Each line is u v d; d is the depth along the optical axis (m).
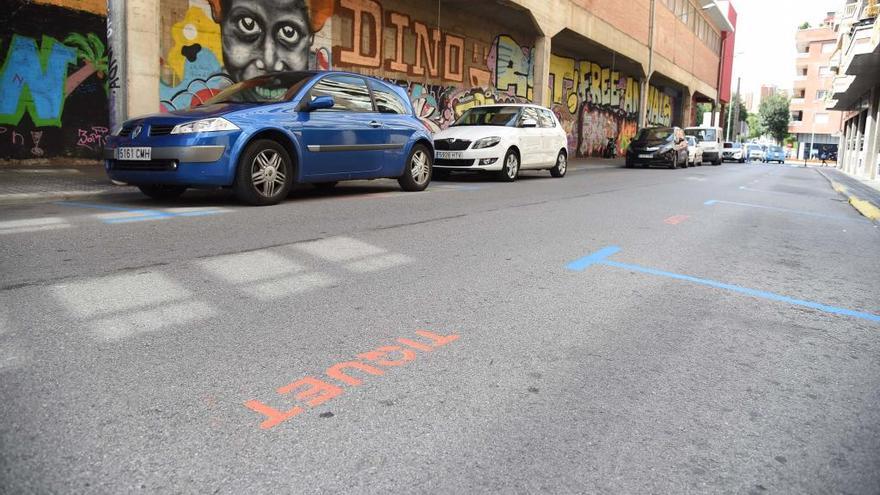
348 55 16.83
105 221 6.19
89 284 4.03
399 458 2.21
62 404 2.46
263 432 2.33
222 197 8.45
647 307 4.20
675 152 24.19
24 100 10.98
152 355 2.98
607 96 34.81
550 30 22.22
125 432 2.28
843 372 3.21
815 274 5.50
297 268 4.73
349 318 3.66
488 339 3.44
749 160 65.12
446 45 20.61
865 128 29.91
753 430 2.54
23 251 4.80
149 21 9.70
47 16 11.12
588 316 3.94
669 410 2.69
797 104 90.62
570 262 5.45
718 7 46.66
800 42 90.19
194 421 2.39
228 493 1.96
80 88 11.68
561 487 2.08
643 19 32.28
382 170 9.48
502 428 2.46
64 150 11.58
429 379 2.88
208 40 13.43
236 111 7.49
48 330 3.22
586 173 19.03
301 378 2.82
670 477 2.17
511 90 24.67
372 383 2.81
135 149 7.18
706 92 50.66
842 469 2.26
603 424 2.54
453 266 5.07
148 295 3.87
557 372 3.04
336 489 2.00
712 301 4.44
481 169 13.14
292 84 8.45
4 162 10.84
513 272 4.98
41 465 2.05
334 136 8.50
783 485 2.15
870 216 10.08
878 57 21.23
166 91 12.82
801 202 12.40
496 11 21.33
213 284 4.19
